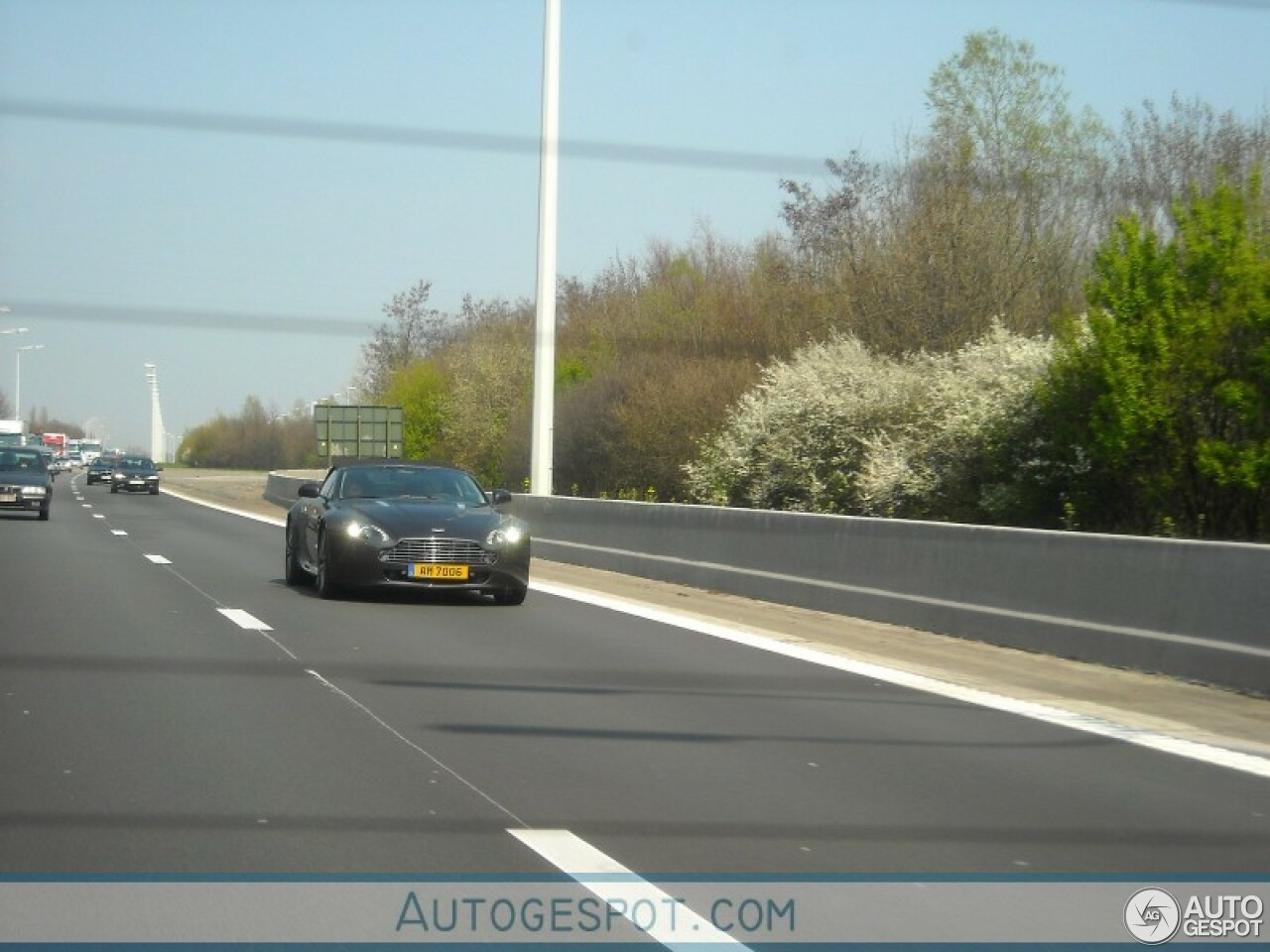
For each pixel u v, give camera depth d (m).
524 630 13.77
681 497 30.42
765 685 10.76
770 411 24.52
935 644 13.45
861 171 35.03
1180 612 11.44
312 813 6.75
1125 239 16.11
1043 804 7.25
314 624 13.74
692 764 7.99
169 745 8.15
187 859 6.00
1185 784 7.77
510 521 16.08
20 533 28.38
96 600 15.46
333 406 50.16
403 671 10.96
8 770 7.49
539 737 8.62
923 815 6.98
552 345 24.83
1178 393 15.66
